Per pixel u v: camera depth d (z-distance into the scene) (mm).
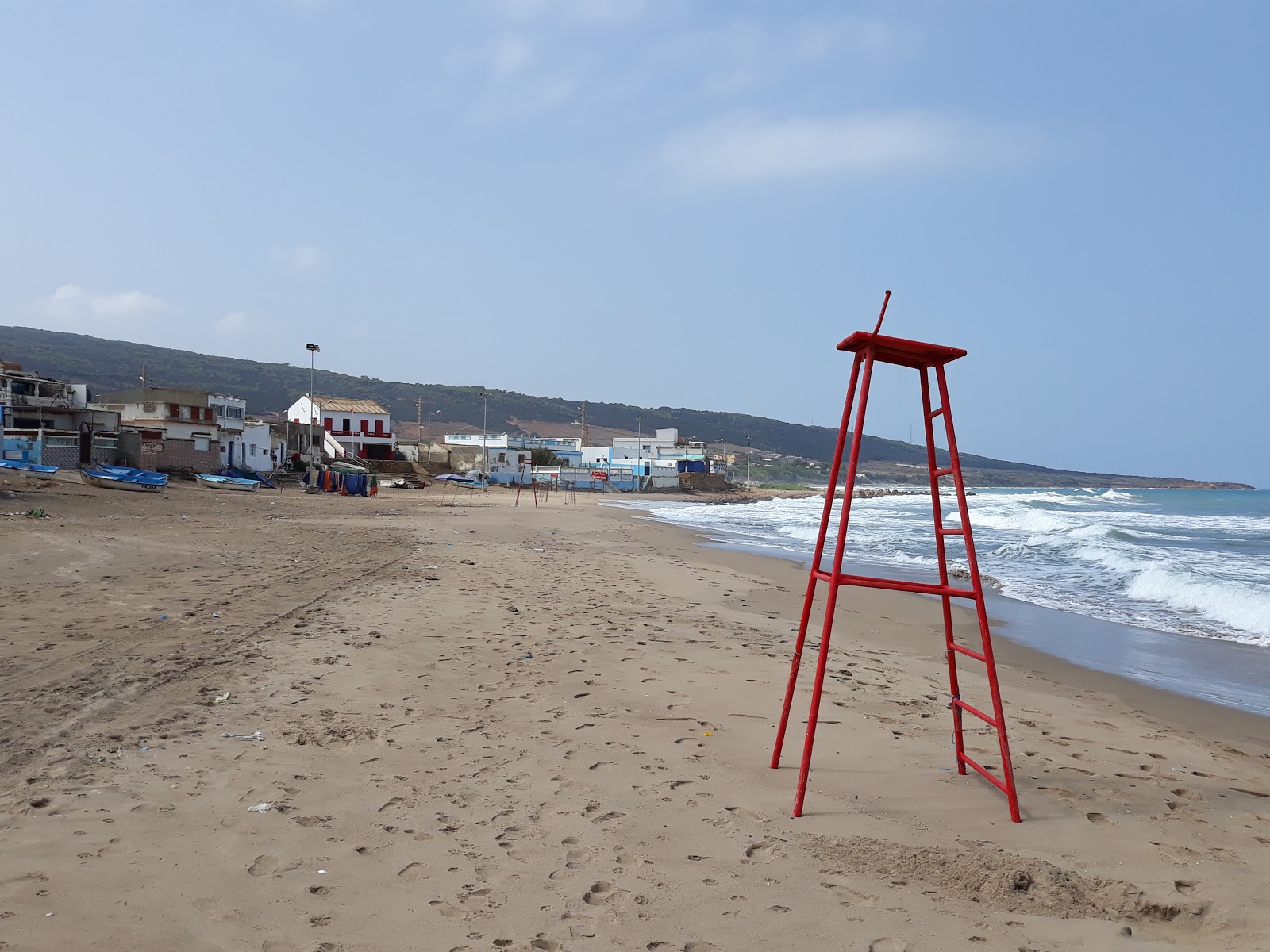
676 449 117312
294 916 3207
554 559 17906
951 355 4590
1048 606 13906
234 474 46969
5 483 28422
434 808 4348
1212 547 26328
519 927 3164
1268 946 3162
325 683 6766
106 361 197500
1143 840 4148
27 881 3361
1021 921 3293
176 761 4887
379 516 30906
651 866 3715
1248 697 8125
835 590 4469
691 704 6535
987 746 5719
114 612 9164
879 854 3850
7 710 5652
